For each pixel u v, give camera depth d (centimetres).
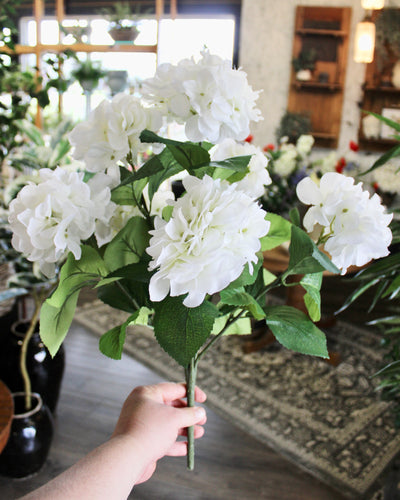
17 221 63
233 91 62
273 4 570
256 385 295
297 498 208
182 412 75
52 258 62
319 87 573
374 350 351
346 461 231
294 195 390
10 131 249
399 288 120
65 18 601
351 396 288
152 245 57
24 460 206
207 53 65
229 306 74
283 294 472
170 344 60
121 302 76
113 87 501
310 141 424
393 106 560
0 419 137
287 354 337
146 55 516
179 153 68
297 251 66
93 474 61
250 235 58
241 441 244
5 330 270
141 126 65
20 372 231
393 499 183
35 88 256
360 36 485
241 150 72
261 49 583
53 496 57
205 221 55
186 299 55
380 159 107
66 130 189
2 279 250
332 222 63
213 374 305
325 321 388
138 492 209
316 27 563
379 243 62
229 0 581
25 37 622
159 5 493
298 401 280
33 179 156
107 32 495
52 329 69
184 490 211
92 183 65
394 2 540
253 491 212
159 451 71
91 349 332
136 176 63
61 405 267
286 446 241
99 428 250
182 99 64
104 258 70
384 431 255
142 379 299
